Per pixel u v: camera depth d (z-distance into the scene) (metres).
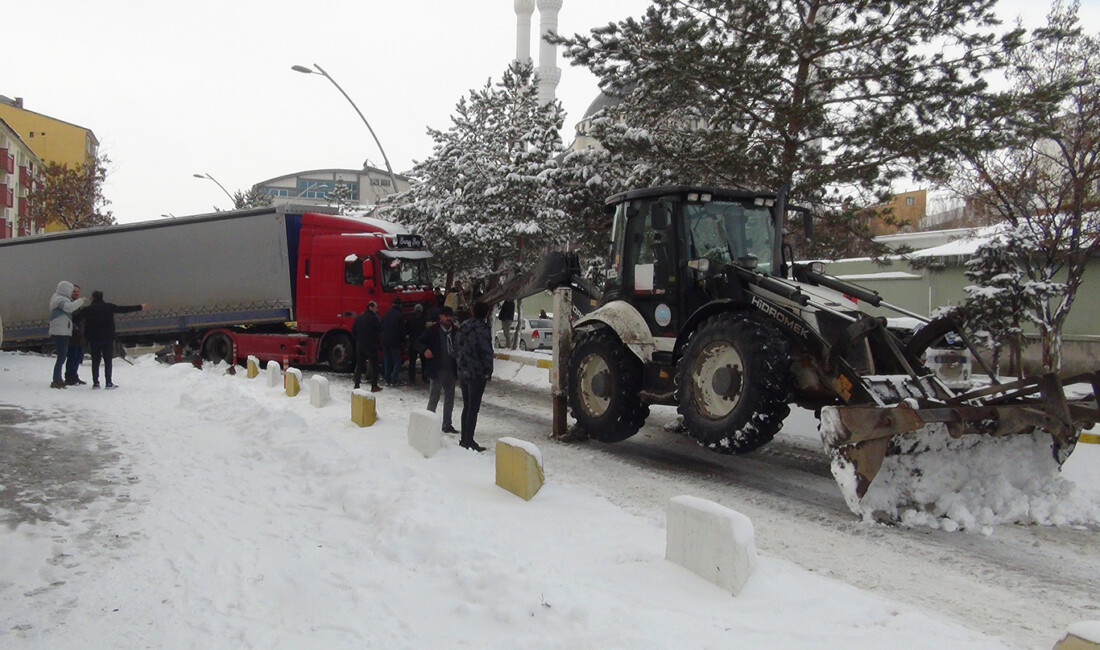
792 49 13.30
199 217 18.89
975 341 11.64
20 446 8.53
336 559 5.36
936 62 13.23
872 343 7.10
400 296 16.86
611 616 4.11
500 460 7.17
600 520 6.18
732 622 4.10
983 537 6.16
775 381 7.20
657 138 14.65
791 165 13.40
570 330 10.36
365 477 7.09
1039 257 12.78
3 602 4.52
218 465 8.13
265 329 18.83
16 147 46.44
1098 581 5.26
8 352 20.89
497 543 5.44
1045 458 6.89
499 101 19.36
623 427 9.16
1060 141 12.48
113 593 4.70
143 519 6.18
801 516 6.73
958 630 4.14
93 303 13.73
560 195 16.95
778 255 8.72
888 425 6.14
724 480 8.05
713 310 8.13
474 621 4.28
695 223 8.89
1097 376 6.17
